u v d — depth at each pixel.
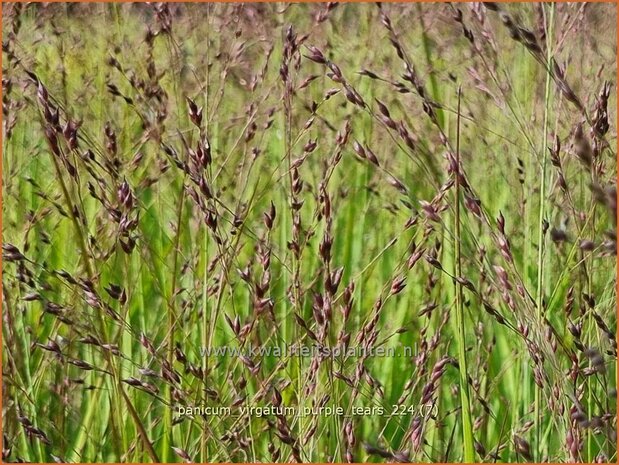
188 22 2.74
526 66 2.43
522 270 2.36
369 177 2.70
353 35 2.86
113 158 2.08
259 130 2.60
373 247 2.62
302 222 2.52
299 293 1.89
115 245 2.01
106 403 2.26
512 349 2.37
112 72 2.74
